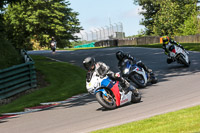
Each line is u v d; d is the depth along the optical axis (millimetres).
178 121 8039
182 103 11203
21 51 29828
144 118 9328
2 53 25984
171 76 20531
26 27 98688
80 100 16188
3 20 31688
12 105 17297
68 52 47750
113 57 36219
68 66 29906
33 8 98500
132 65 16469
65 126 9859
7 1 28422
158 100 12711
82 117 11164
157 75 21906
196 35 64938
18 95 20688
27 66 21703
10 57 26188
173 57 23219
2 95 19469
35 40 102812
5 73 19688
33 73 22047
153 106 11430
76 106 14320
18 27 96000
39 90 20797
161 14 77000
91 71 11773
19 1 29219
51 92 19922
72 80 23516
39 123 11047
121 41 80375
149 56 34250
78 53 44594
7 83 19766
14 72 20359
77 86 20500
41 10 96688
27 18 96625
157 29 76438
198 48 38281
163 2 77875
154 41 77812
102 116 10820
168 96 13391
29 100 18047
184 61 23047
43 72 25938
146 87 17109
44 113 13398
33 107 15523
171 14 74188
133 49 45844
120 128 8172
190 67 23406
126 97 12398
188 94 13141
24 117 12984
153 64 27922
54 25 101000
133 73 16453
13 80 20297
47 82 23234
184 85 16078
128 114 10484
